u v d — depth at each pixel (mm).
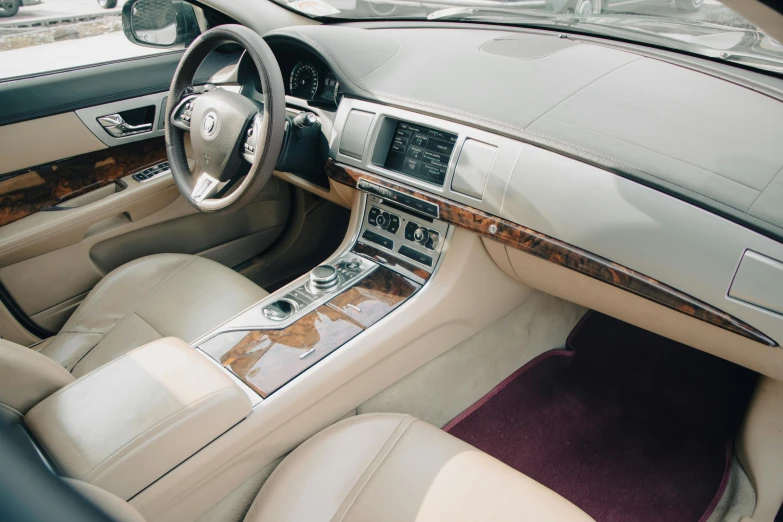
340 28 1766
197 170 2047
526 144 1271
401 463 1034
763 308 1073
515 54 1552
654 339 2051
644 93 1317
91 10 1878
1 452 557
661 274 1152
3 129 1638
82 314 1551
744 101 1259
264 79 1348
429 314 1424
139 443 860
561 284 1402
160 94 1940
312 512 964
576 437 1708
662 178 1135
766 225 1052
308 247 2311
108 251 1905
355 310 1382
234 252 2178
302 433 1225
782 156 1133
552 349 2006
